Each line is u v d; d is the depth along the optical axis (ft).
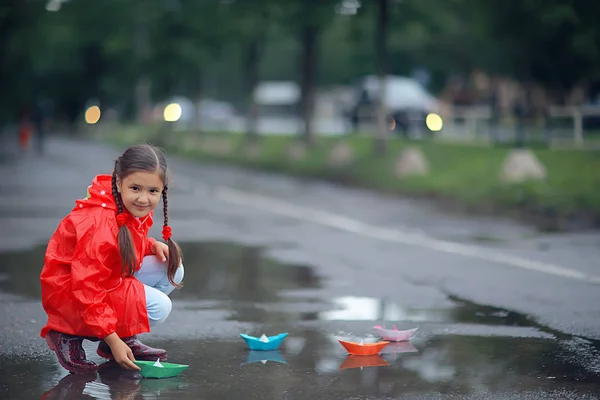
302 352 38.29
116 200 33.96
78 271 32.99
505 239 77.82
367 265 63.72
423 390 32.40
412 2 162.09
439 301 50.34
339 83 459.73
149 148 34.04
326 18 177.27
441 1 172.65
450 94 323.57
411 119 204.54
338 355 37.70
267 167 175.73
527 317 45.83
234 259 66.64
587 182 113.29
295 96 516.32
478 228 86.12
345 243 75.61
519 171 121.19
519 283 56.18
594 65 192.95
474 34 222.28
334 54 431.84
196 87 272.31
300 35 191.42
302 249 72.08
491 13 180.65
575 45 163.22
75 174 161.99
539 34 182.70
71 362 34.37
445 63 321.73
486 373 34.73
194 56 256.52
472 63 294.66
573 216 93.04
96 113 411.34
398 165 138.51
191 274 59.88
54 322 34.40
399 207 106.32
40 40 327.26
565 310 47.50
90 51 446.60
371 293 52.90
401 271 61.11
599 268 61.93
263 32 206.69
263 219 93.91
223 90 617.62
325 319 45.44
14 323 44.19
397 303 49.80
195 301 50.31
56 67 447.42
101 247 33.22
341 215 97.96
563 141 167.22
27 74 384.27
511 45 194.70
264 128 341.82
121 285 34.73
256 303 49.75
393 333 40.27
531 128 181.06
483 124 202.28
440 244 74.84
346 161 161.38
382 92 159.74
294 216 96.99
